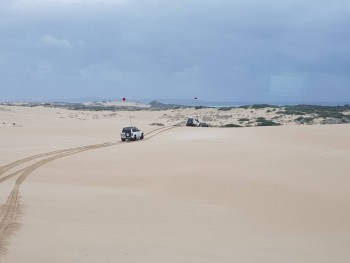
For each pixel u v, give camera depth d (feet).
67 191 59.36
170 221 45.09
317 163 73.41
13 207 47.70
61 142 131.13
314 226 45.37
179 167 74.43
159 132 162.71
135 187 62.64
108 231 39.93
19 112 301.22
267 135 127.13
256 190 57.67
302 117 267.80
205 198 55.36
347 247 38.75
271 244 38.83
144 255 32.53
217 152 89.92
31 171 77.00
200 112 330.13
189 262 31.48
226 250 35.88
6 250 30.42
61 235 36.78
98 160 87.15
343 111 301.63
